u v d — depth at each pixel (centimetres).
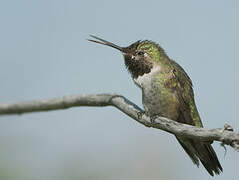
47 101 1002
